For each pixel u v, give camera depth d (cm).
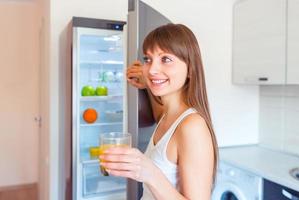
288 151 246
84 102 242
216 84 263
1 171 390
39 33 357
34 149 399
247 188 201
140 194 133
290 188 170
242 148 264
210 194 84
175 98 96
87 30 212
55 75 238
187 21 251
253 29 236
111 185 248
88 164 228
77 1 237
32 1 378
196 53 90
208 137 84
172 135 88
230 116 270
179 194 78
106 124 243
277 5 211
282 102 252
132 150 73
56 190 242
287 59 204
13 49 381
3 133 386
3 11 374
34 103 394
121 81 251
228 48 266
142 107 136
